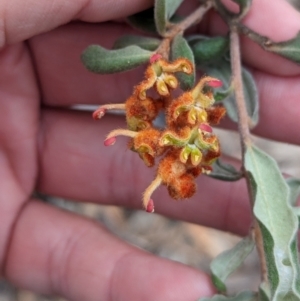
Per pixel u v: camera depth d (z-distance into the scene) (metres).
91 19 0.10
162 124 0.10
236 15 0.10
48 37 0.11
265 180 0.09
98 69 0.09
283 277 0.08
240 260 0.09
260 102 0.11
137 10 0.10
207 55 0.10
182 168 0.08
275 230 0.08
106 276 0.11
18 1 0.09
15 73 0.11
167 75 0.08
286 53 0.09
